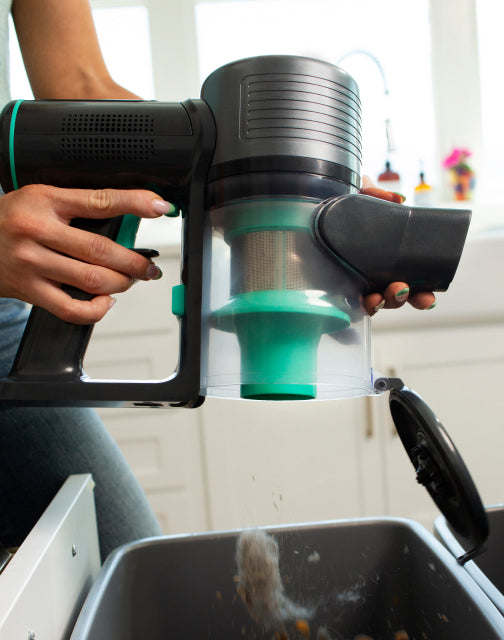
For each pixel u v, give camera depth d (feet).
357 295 1.53
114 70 5.65
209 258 1.53
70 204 1.47
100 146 1.49
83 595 1.63
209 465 4.37
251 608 1.74
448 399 4.47
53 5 2.36
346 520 1.80
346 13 5.61
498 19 5.66
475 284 4.46
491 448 4.50
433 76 5.67
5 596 1.11
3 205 1.50
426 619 1.60
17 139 1.51
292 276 1.42
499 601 1.31
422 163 5.50
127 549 1.67
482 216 5.61
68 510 1.52
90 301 1.55
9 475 2.33
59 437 2.35
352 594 1.78
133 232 1.64
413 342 4.43
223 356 1.49
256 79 1.40
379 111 5.63
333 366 1.49
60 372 1.53
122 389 1.49
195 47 5.63
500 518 1.75
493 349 4.45
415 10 5.62
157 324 4.36
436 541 1.60
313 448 4.38
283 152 1.38
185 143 1.47
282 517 4.39
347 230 1.39
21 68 5.09
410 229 1.43
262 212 1.42
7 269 1.52
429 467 1.40
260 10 5.60
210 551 1.75
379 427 4.37
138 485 2.57
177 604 1.72
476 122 5.69
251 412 4.37
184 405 1.57
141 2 5.51
